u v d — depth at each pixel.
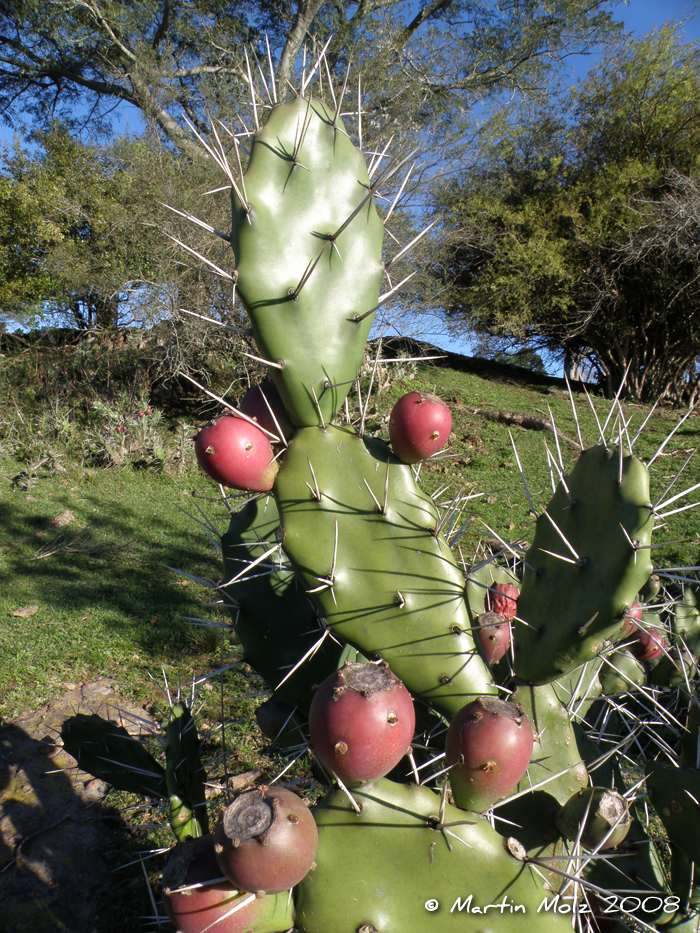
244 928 1.11
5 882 3.01
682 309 17.78
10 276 15.09
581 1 17.47
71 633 5.50
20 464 11.66
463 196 19.42
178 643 5.35
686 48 18.36
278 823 1.03
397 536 1.66
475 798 1.24
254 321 1.68
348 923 1.19
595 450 1.71
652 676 2.99
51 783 3.68
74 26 17.47
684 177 16.89
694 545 7.07
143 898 2.89
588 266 18.31
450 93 17.61
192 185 13.46
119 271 13.55
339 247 1.72
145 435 12.01
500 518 8.49
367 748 1.12
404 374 15.98
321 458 1.70
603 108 19.22
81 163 14.94
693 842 1.62
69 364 14.42
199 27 17.53
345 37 16.08
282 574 2.12
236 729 4.01
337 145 1.76
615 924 1.83
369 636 1.66
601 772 2.21
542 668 1.73
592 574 1.65
